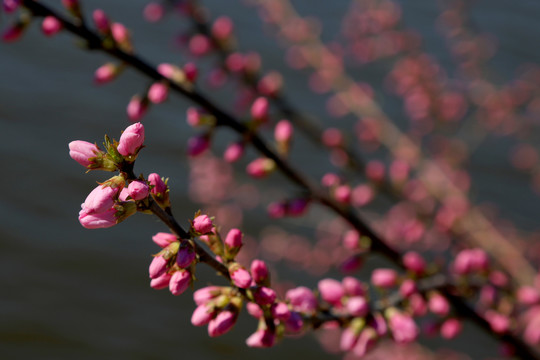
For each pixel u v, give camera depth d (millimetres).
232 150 2951
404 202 5539
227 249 1716
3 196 9539
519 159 9547
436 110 6758
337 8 12484
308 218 7547
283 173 2967
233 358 8203
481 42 7152
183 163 10570
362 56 7121
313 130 4352
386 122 6070
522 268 5172
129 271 9133
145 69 2672
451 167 6703
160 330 8430
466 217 5395
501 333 3264
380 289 2605
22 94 11227
